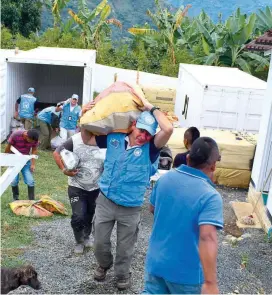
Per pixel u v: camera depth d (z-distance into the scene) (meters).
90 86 13.03
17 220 6.46
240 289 5.11
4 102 11.48
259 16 22.41
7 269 3.97
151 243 3.08
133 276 5.09
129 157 4.14
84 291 4.68
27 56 11.97
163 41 25.19
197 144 2.94
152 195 3.23
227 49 22.02
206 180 2.93
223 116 10.41
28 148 6.91
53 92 17.70
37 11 29.73
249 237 6.66
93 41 24.50
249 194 8.36
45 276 4.92
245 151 9.09
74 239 5.99
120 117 4.10
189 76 12.61
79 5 24.39
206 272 2.71
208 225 2.74
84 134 4.34
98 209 4.45
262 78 22.89
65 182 8.98
